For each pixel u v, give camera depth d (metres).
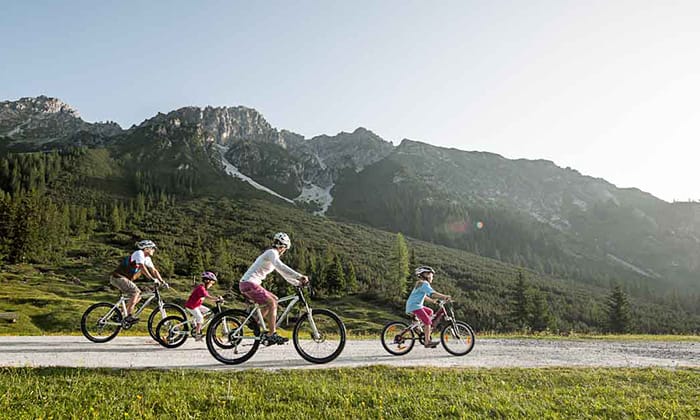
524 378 8.45
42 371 7.39
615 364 10.95
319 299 88.56
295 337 8.97
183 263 103.25
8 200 94.56
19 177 167.88
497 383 7.96
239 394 6.46
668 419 6.18
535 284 124.00
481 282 114.25
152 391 6.35
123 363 8.59
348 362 9.48
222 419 5.50
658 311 111.44
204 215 169.75
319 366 8.78
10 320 33.69
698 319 106.00
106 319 11.10
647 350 14.54
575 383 8.29
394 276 99.69
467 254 167.12
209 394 6.38
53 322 35.47
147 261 11.16
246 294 8.60
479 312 84.12
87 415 5.34
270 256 8.67
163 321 10.97
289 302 9.08
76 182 186.38
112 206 162.00
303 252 118.50
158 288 11.38
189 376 7.45
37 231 96.56
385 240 169.12
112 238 123.88
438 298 11.66
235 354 8.89
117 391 6.36
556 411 6.36
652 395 7.54
